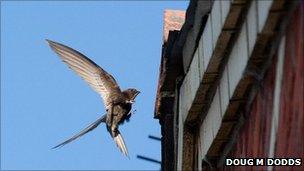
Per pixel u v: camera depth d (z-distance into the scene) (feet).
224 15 51.13
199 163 58.49
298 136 46.88
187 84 58.54
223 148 56.44
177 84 61.00
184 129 59.31
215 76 54.95
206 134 57.06
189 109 57.93
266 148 50.31
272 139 49.42
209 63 54.08
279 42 48.08
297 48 46.34
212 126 55.93
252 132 52.16
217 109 54.95
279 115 48.47
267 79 49.83
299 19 46.11
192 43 56.95
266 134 50.24
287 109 47.60
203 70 55.06
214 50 53.06
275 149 49.14
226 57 53.31
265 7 47.57
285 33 47.42
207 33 54.34
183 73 60.85
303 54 45.83
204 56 54.85
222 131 54.95
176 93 61.05
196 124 59.11
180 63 60.85
